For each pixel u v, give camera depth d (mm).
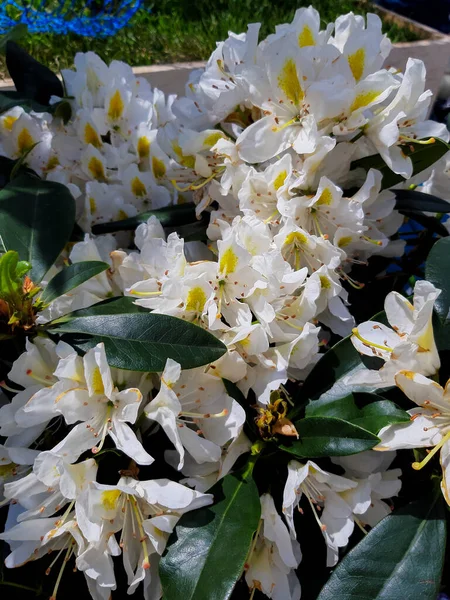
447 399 337
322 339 470
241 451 382
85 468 339
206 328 376
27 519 354
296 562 359
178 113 498
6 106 568
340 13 1428
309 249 410
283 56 394
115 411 345
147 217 484
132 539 357
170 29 1255
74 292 408
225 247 361
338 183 445
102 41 1152
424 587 339
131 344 352
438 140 427
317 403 388
